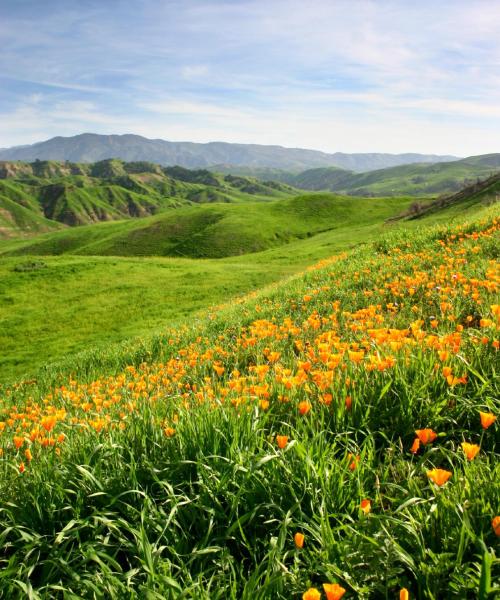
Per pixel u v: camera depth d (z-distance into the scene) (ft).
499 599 5.19
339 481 7.67
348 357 13.16
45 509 8.75
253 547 7.33
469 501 6.82
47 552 7.91
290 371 13.14
